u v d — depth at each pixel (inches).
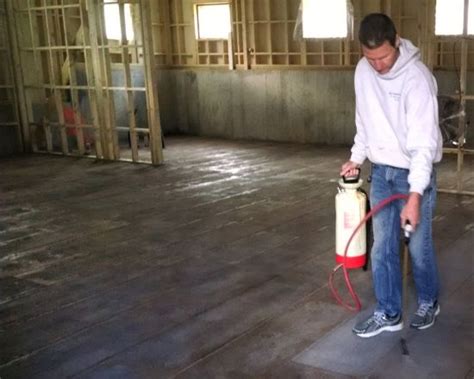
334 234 177.2
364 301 130.4
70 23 352.5
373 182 108.3
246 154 327.0
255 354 109.7
